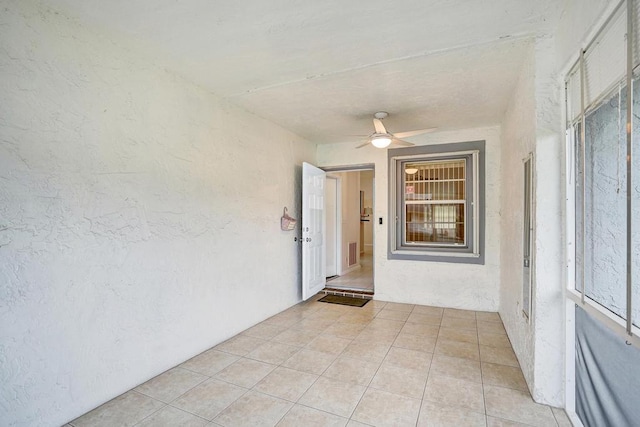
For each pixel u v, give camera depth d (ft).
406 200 15.15
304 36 6.93
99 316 6.76
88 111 6.54
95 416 6.42
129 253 7.36
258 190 11.86
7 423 5.40
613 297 4.94
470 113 11.65
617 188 4.78
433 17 6.27
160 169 8.10
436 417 6.38
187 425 6.19
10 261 5.43
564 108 6.49
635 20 3.98
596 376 5.48
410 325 11.65
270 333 10.86
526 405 6.75
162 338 8.15
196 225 9.16
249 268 11.35
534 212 6.91
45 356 5.89
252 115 11.59
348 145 15.89
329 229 19.97
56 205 6.03
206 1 5.75
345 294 15.96
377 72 8.55
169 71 8.39
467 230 13.94
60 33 6.09
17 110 5.50
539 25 6.48
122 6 5.88
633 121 4.24
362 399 7.01
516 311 9.05
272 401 6.95
